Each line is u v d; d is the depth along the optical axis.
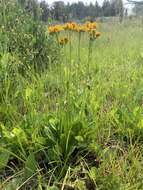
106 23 6.01
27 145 1.82
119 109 2.28
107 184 1.58
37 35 3.34
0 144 1.82
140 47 5.33
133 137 2.04
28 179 1.60
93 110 2.15
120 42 5.38
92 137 1.89
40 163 1.79
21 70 2.77
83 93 2.20
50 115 1.99
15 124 2.00
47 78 2.60
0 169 1.74
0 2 3.30
